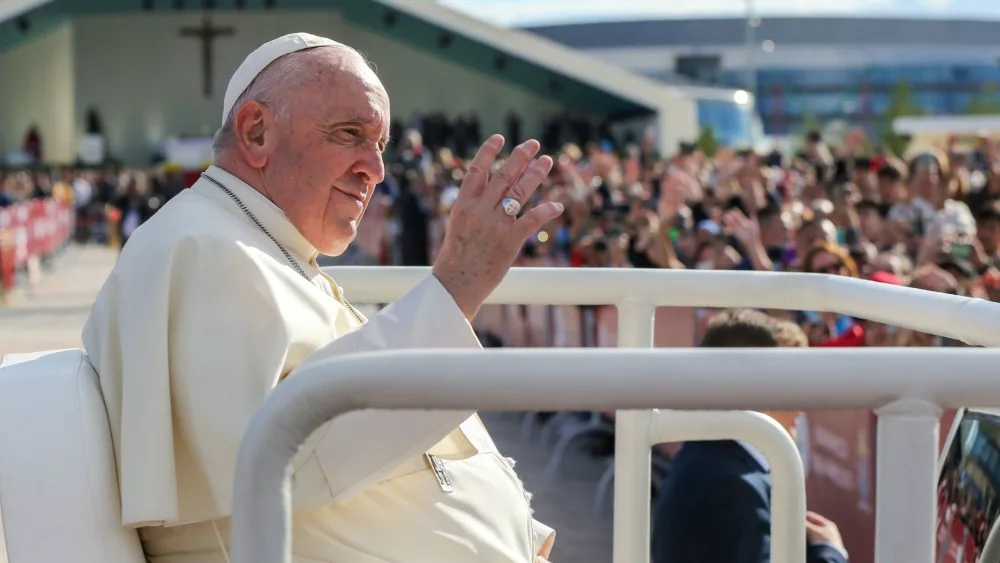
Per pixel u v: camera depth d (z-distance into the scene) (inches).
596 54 4574.3
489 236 121.6
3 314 997.8
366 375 75.8
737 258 466.6
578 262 572.7
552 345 527.8
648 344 158.2
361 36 2972.4
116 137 3006.9
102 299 131.5
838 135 3043.8
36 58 3048.7
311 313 133.0
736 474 203.8
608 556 368.2
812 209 578.2
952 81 4697.3
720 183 729.0
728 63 4630.9
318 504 122.9
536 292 158.4
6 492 118.7
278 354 126.6
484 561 138.6
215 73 3009.4
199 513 127.2
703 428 154.1
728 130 2613.2
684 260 539.5
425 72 2970.0
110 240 2014.0
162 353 125.0
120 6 2947.8
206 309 127.0
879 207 612.4
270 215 147.0
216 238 129.8
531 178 123.1
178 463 127.6
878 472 78.4
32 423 121.3
